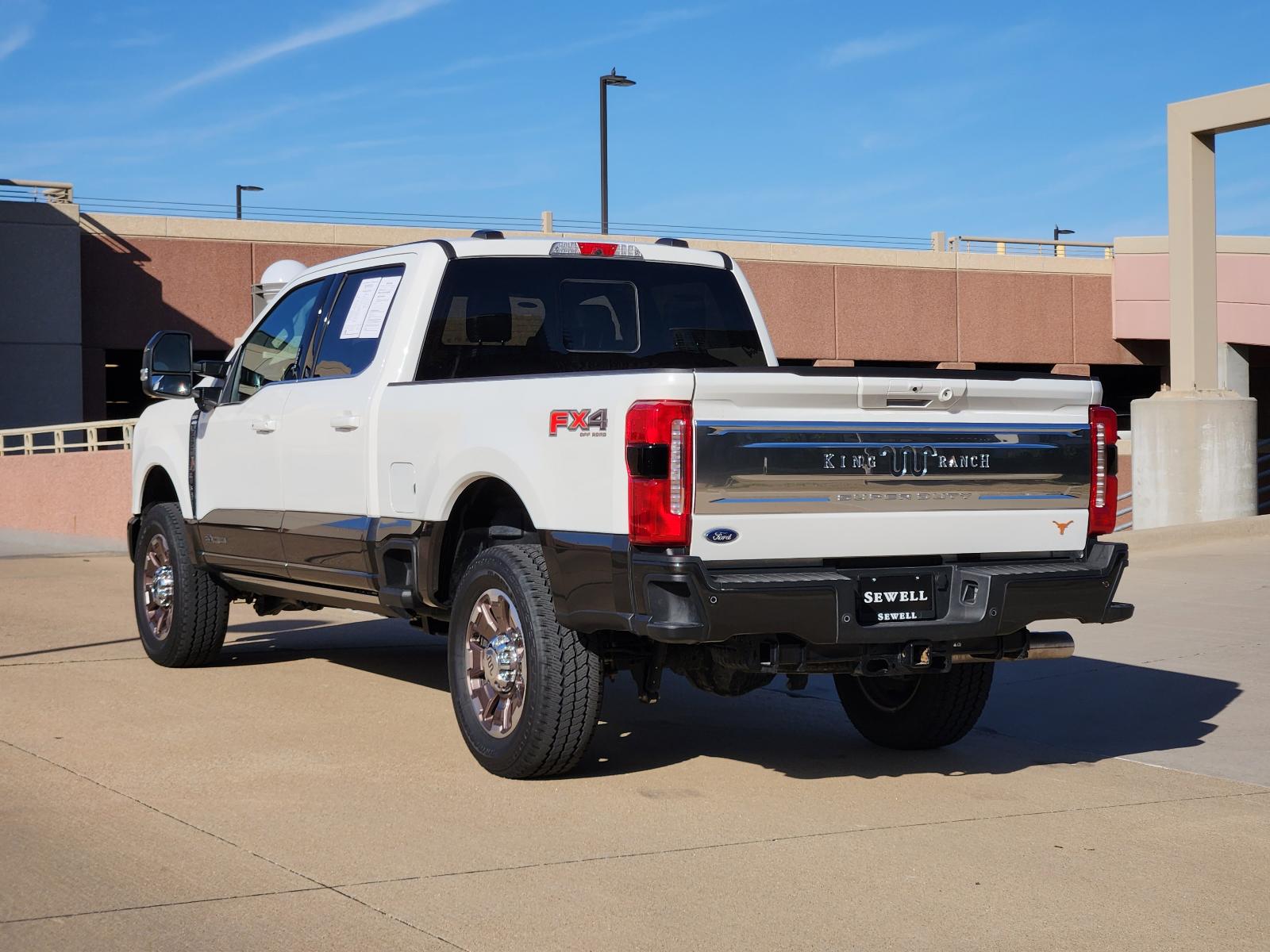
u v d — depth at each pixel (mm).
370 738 6738
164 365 8156
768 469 5324
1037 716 7617
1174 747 6895
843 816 5516
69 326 29781
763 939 4141
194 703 7551
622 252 7656
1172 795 5953
